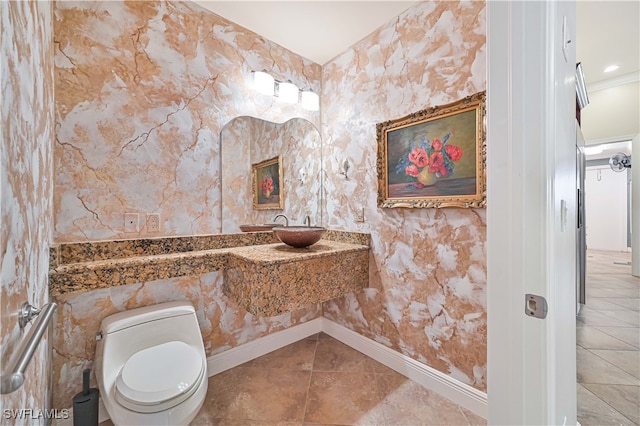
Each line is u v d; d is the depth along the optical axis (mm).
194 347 1493
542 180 635
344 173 2281
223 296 1913
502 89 690
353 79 2199
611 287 3592
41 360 1037
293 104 2297
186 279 1759
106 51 1480
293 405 1585
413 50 1778
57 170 1345
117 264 1386
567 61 894
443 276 1653
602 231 6773
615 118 3580
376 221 2037
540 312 638
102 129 1472
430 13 1685
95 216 1456
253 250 1848
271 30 2016
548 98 637
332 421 1472
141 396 1106
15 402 681
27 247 798
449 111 1594
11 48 643
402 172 1852
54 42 1327
